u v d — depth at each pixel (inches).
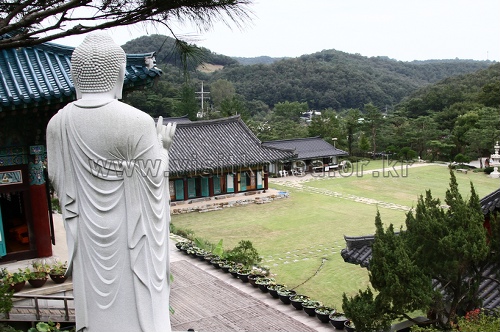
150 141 216.8
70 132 212.2
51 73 473.4
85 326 219.1
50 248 531.8
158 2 240.4
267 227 1197.1
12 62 479.5
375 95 5280.5
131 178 212.1
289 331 457.1
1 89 450.0
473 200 382.9
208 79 5275.6
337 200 1519.4
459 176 1937.7
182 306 522.0
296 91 5142.7
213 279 614.5
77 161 212.4
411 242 375.9
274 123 3319.4
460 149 2504.9
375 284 355.6
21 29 302.5
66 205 217.3
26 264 511.2
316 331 461.4
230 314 498.9
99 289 214.7
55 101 448.5
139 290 216.5
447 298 399.9
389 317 356.8
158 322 224.4
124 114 210.7
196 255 727.1
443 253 356.2
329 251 963.3
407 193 1603.1
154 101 3186.5
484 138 2295.8
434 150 2508.6
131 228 212.8
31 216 521.7
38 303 459.2
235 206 1482.5
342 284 762.2
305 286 754.8
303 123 3961.6
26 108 447.2
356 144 2733.8
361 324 354.9
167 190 233.8
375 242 362.6
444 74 7377.0
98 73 214.7
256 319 485.4
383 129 2726.4
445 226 357.4
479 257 346.6
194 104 2945.4
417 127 2650.1
